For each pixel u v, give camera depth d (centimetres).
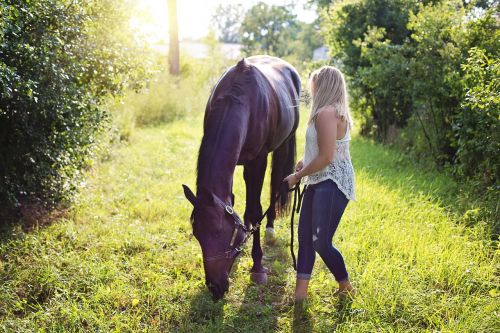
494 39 616
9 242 411
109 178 640
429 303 337
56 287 349
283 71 486
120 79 560
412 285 360
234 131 313
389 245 423
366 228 455
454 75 616
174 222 491
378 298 335
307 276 333
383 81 827
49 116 445
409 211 497
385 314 323
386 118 945
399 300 338
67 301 334
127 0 563
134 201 555
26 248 405
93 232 455
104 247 423
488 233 438
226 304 344
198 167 301
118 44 552
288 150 475
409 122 833
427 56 694
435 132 714
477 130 552
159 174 685
